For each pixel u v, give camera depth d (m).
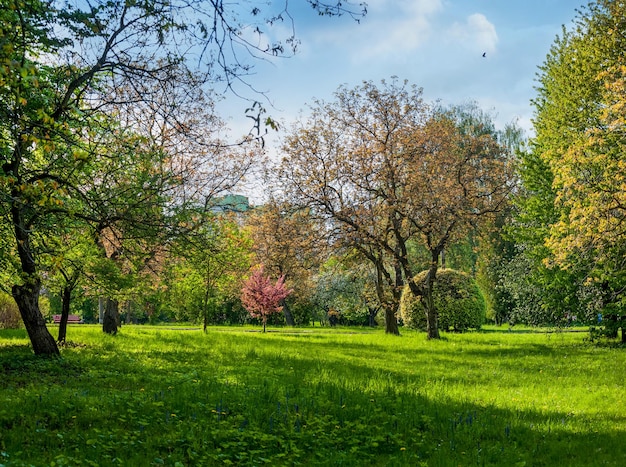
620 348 24.58
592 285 26.36
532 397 12.38
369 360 19.08
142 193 14.30
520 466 7.09
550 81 30.73
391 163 27.08
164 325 54.91
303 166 27.62
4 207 9.94
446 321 33.50
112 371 14.29
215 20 6.22
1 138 10.07
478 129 50.94
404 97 28.06
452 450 7.94
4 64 5.54
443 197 25.64
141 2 8.57
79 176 13.80
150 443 7.46
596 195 17.52
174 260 21.61
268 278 38.69
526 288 28.91
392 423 9.16
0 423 7.87
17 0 7.46
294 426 8.71
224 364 16.72
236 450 7.50
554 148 27.02
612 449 8.05
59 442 7.27
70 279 19.00
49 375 13.18
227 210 22.34
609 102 17.91
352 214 26.38
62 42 10.91
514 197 28.83
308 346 24.23
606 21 25.39
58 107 10.20
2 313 28.69
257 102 6.45
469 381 14.73
